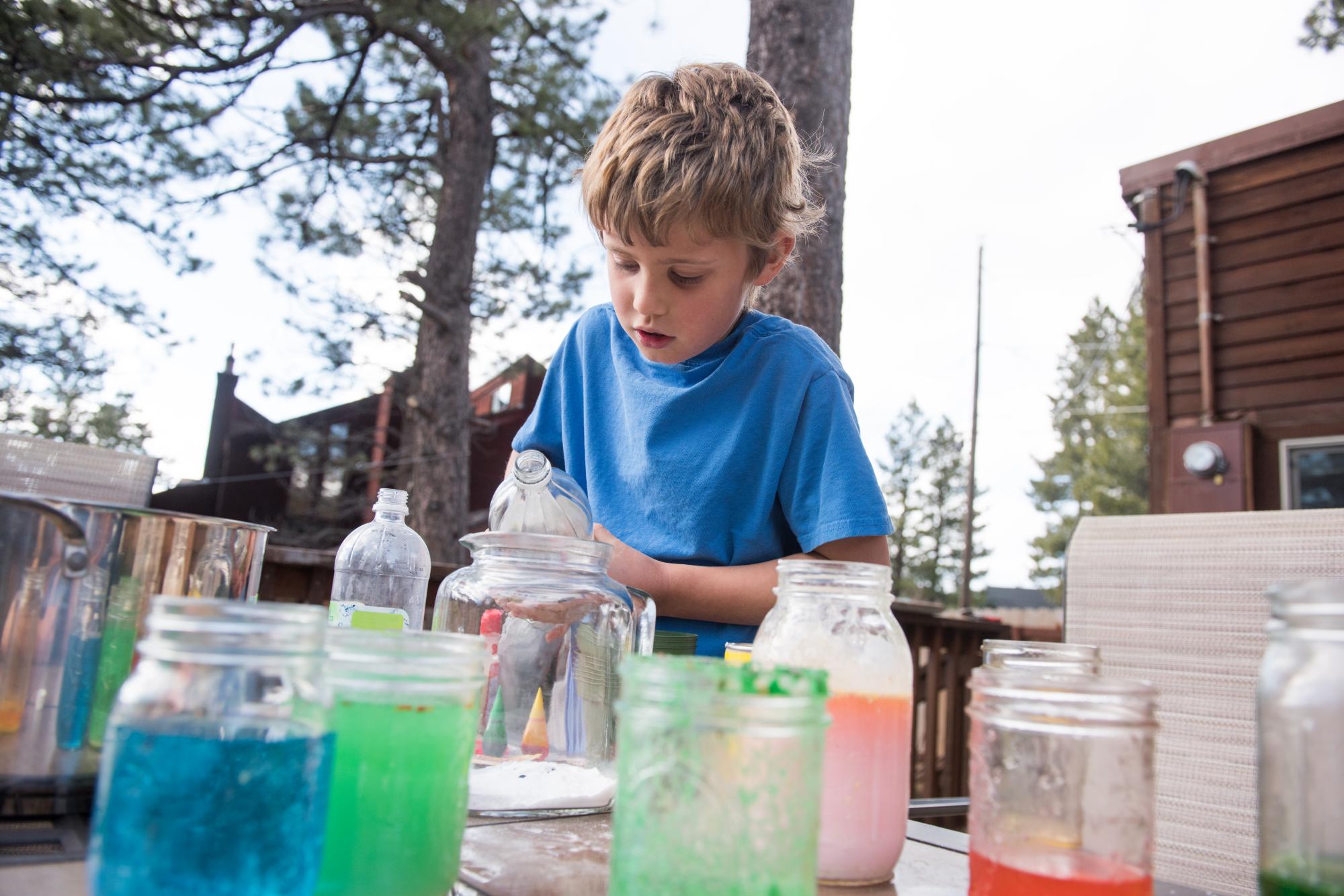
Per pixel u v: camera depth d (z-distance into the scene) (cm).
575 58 767
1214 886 92
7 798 51
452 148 763
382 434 1016
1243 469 454
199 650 40
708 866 40
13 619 54
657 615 112
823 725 43
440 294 734
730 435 119
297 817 40
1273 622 49
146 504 133
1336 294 454
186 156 680
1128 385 2909
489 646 69
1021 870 47
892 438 3569
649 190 97
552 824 64
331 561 285
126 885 37
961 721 393
